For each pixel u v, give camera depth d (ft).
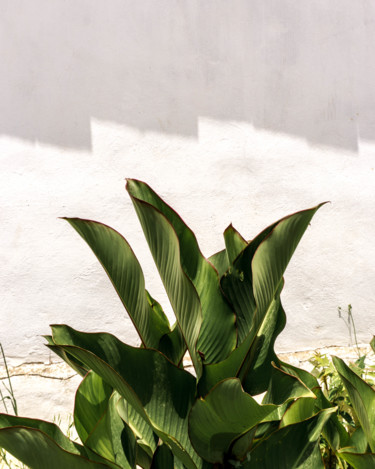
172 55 11.09
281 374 5.43
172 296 5.06
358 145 11.70
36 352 10.96
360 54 11.66
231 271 5.56
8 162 10.82
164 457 5.34
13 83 10.78
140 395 5.34
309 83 11.51
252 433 5.13
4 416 5.35
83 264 11.05
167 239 4.69
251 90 11.34
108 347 5.48
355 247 11.77
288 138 11.48
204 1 11.13
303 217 4.78
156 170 11.14
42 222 10.91
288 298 11.64
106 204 11.05
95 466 4.94
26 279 10.90
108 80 10.95
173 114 11.14
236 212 11.37
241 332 5.60
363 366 7.43
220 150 11.29
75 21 10.84
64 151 10.93
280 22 11.39
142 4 10.98
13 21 10.73
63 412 10.66
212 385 5.34
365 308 11.82
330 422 6.00
